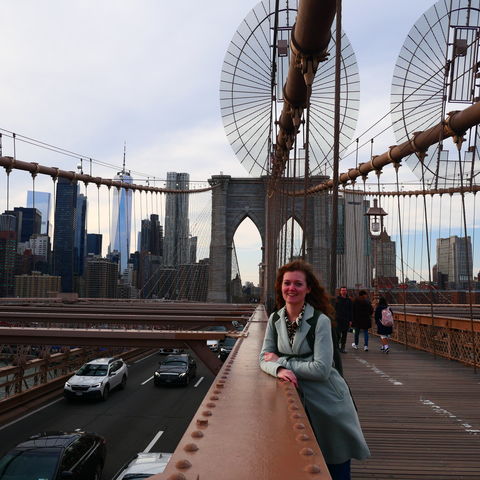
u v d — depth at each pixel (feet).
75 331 30.73
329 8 28.43
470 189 45.60
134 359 125.49
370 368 36.06
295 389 7.50
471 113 31.63
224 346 111.04
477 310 86.79
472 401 24.58
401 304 105.81
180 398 76.89
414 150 42.83
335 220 22.50
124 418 63.10
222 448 4.49
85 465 34.88
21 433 55.62
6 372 64.39
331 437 7.66
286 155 70.23
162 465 30.40
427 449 16.79
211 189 239.50
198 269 252.62
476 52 39.32
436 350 43.93
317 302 8.68
